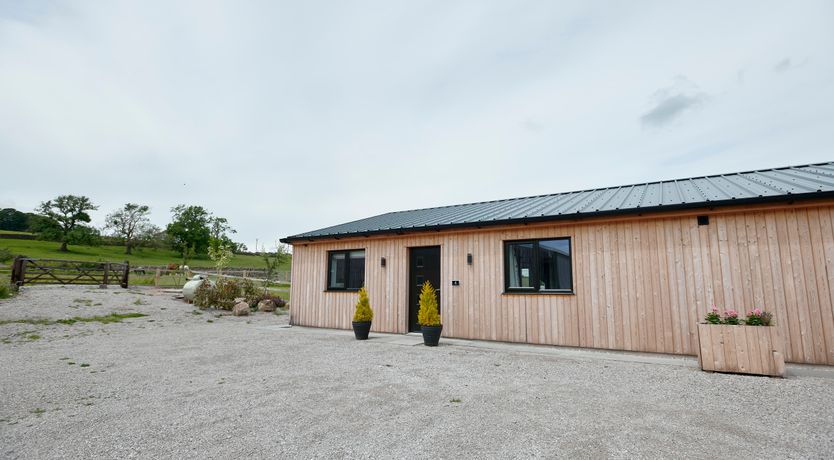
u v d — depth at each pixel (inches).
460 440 126.5
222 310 607.5
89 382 209.0
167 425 143.6
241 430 137.6
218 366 246.5
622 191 402.6
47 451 121.8
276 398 176.2
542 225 334.0
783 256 253.8
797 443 121.1
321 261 470.6
